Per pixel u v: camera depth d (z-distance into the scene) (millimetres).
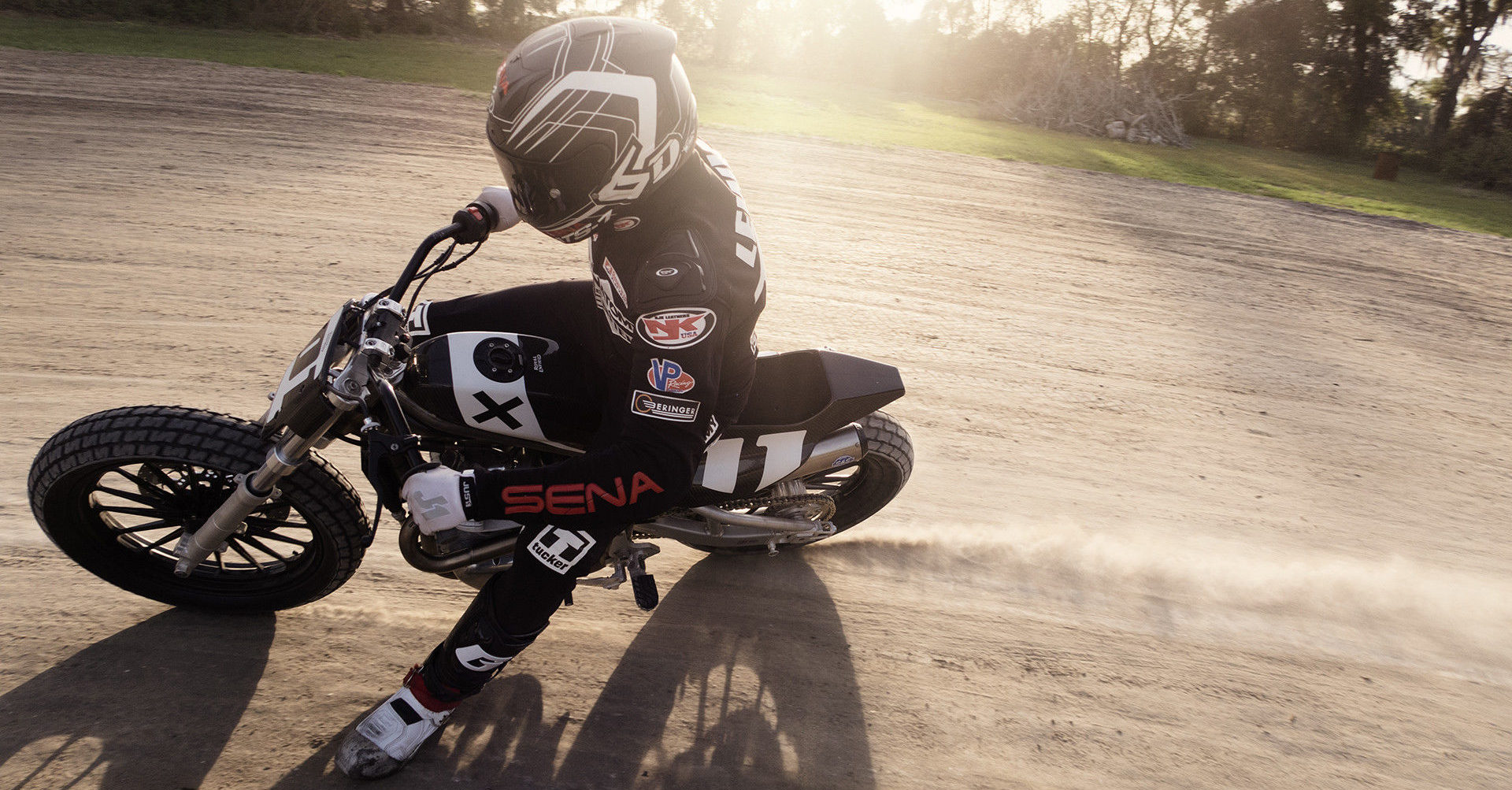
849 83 27234
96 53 13078
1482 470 4676
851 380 2736
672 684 2672
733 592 3098
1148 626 3180
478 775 2305
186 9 18688
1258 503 4094
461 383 2256
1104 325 6199
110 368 3977
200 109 9781
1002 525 3676
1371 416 5199
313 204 6742
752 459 2635
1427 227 12078
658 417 1830
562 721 2496
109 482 3207
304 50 16656
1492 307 7930
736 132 12547
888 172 10906
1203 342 6117
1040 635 3076
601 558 2398
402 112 10953
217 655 2555
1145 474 4234
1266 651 3117
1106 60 26578
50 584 2721
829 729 2588
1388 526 4020
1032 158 14164
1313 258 9086
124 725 2299
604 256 2055
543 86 1753
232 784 2189
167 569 2625
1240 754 2670
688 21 27812
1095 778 2531
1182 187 13086
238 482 2244
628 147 1779
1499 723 2893
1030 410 4746
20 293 4621
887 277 6645
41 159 7145
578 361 2369
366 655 2627
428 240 2377
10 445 3342
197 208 6340
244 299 4871
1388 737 2789
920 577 3299
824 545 3416
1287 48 26906
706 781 2375
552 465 1915
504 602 2205
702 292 1821
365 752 2217
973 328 5816
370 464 1904
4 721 2258
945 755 2549
